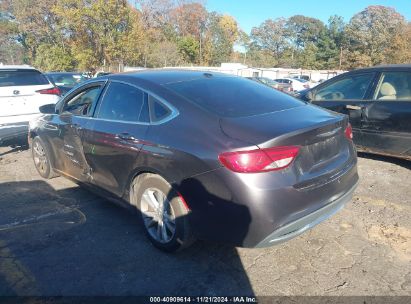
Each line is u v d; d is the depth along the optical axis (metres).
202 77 3.81
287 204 2.70
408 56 63.88
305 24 102.00
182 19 76.31
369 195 4.58
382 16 75.56
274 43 103.94
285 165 2.71
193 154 2.87
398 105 5.27
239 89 3.65
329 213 3.09
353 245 3.41
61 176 5.19
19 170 5.78
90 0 31.36
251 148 2.64
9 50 66.94
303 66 90.81
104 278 2.97
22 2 52.28
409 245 3.41
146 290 2.83
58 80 15.11
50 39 51.75
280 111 3.24
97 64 33.28
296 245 3.42
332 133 3.12
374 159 6.02
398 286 2.82
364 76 5.83
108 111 3.86
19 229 3.81
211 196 2.79
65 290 2.83
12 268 3.12
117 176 3.67
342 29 89.06
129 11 33.03
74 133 4.23
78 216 4.11
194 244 3.45
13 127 6.54
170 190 3.10
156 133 3.19
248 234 2.70
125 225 3.88
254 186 2.63
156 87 3.46
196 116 3.07
